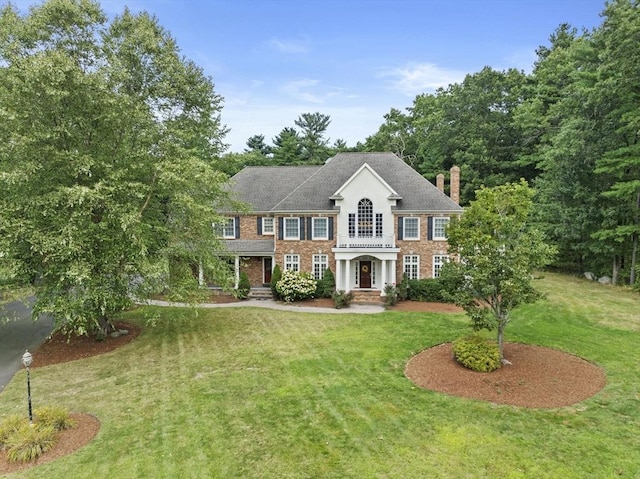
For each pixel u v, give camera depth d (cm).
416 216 2853
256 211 3186
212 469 888
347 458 918
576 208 3117
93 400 1263
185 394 1294
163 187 1811
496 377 1331
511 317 2128
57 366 1580
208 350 1750
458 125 5056
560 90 3884
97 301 1560
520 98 4934
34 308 1555
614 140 2844
